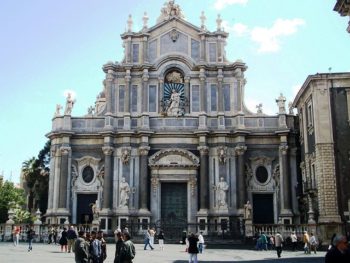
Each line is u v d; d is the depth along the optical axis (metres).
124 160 48.16
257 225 41.75
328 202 37.25
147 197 47.38
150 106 50.12
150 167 48.16
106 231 45.53
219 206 46.47
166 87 50.84
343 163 37.81
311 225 38.25
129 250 13.82
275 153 49.09
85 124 49.91
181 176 48.00
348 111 38.62
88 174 49.09
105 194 47.06
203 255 30.86
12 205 72.88
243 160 47.94
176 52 51.19
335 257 8.97
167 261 25.83
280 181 48.12
